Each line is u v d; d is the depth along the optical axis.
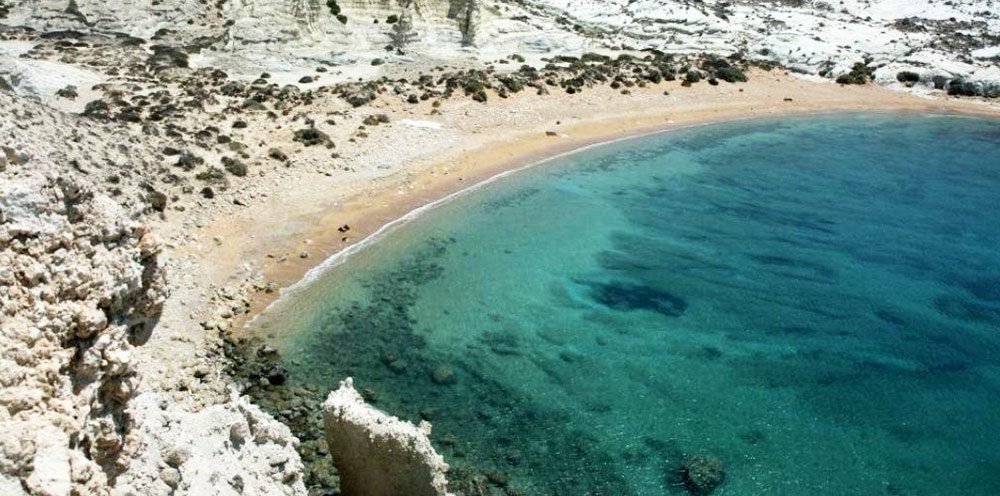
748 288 35.41
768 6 113.81
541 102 64.00
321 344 28.80
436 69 68.75
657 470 23.38
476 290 33.78
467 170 49.16
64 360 10.67
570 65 74.25
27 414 9.74
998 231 43.34
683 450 24.31
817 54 86.94
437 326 30.59
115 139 38.88
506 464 23.11
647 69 75.75
